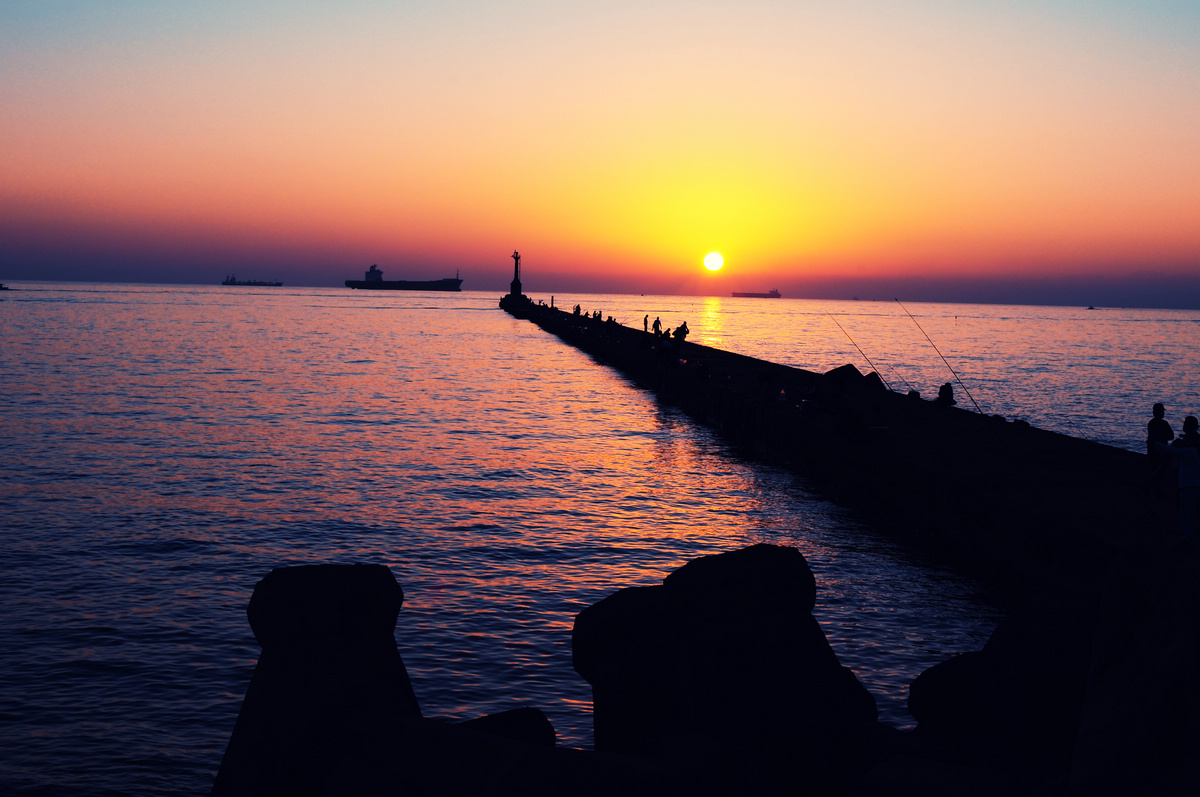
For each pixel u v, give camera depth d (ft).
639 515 69.21
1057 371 258.78
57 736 30.58
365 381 183.01
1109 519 46.96
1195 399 188.96
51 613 43.19
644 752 14.21
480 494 76.18
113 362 211.61
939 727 16.78
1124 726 9.86
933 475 58.70
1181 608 10.30
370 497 73.77
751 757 10.01
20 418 119.75
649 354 181.98
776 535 62.90
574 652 16.67
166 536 59.21
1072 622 15.94
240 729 11.78
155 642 39.47
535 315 460.14
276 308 648.38
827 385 115.85
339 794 9.30
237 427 115.85
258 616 12.39
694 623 15.34
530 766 8.75
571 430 119.44
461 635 40.57
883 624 43.37
